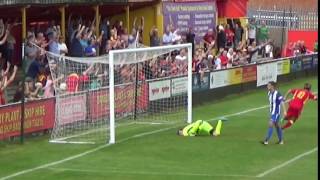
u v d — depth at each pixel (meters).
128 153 37.47
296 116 43.75
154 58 52.34
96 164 34.62
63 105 43.22
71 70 46.19
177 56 56.72
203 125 43.53
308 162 35.16
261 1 97.69
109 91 43.88
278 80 72.75
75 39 55.16
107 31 60.53
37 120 41.19
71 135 43.00
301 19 96.94
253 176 31.83
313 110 54.81
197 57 61.50
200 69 60.59
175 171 33.00
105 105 47.03
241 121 49.59
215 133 43.47
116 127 46.34
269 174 32.28
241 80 65.31
